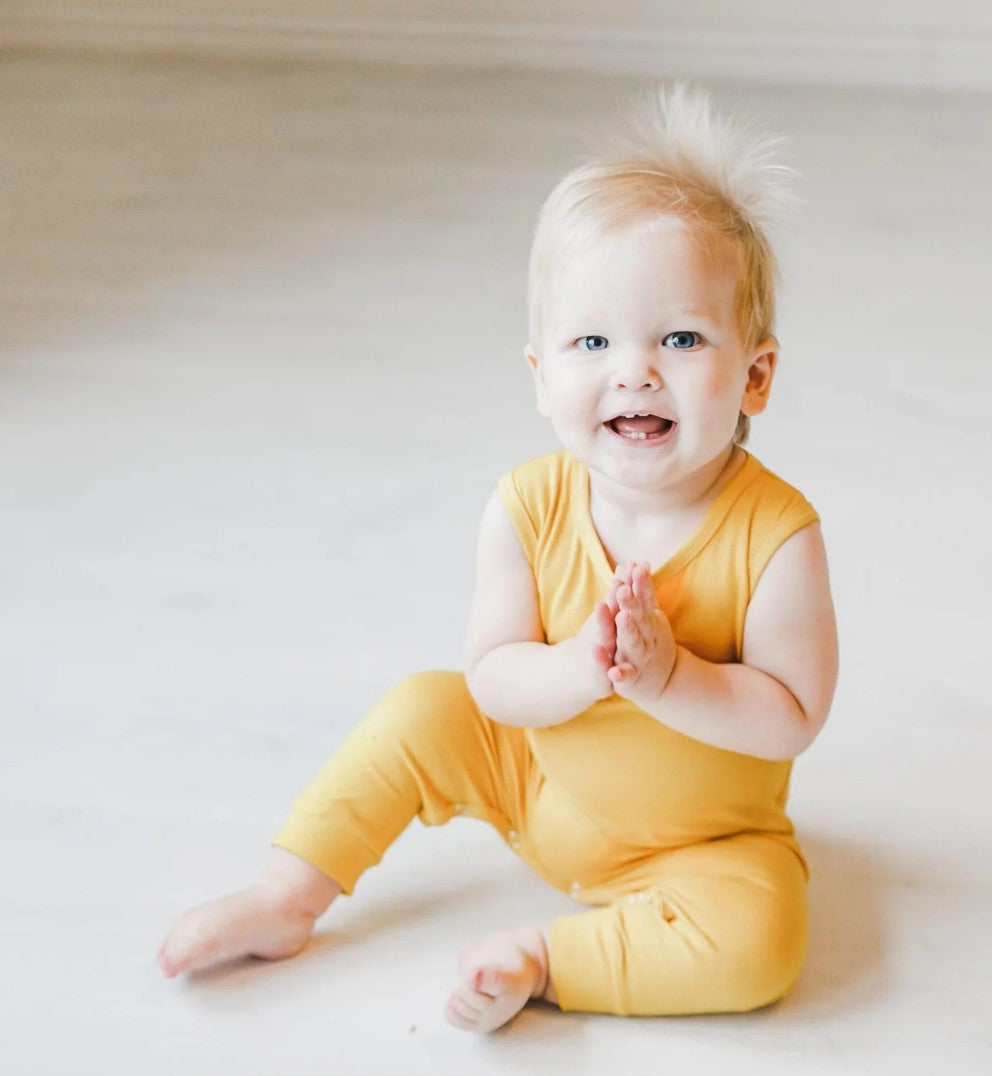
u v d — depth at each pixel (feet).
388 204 8.00
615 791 3.44
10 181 8.12
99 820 3.97
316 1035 3.35
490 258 7.47
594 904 3.68
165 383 6.31
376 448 5.85
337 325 6.83
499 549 3.45
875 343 6.66
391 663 4.62
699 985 3.30
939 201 8.05
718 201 3.14
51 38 9.88
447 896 3.75
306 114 9.09
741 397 3.18
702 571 3.28
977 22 9.41
